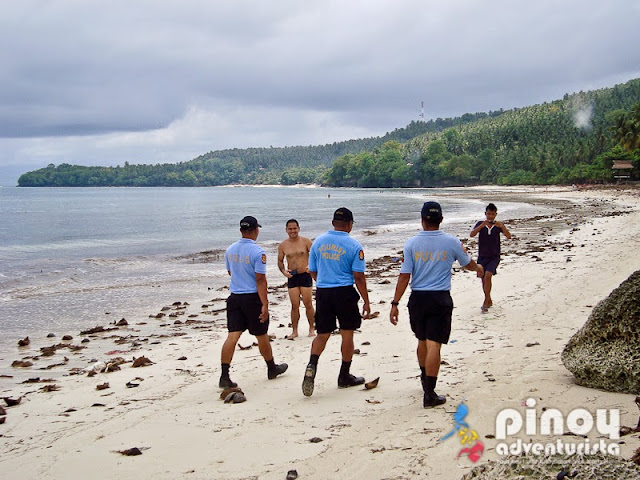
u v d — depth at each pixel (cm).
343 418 568
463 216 4697
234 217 5512
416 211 5981
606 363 585
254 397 662
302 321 1157
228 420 581
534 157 15488
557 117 19775
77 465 482
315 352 660
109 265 2142
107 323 1201
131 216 5797
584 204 6069
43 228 4169
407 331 996
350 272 661
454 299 1249
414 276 599
